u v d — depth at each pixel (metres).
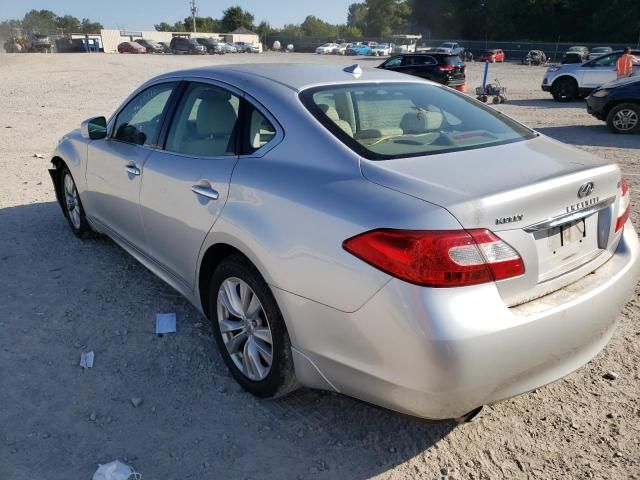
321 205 2.42
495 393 2.24
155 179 3.49
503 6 79.94
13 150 9.37
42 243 5.05
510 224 2.21
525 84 27.86
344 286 2.29
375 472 2.51
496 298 2.17
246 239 2.69
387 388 2.26
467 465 2.55
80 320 3.70
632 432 2.74
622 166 8.66
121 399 2.95
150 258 3.83
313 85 3.10
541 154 2.78
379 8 118.81
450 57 22.84
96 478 2.40
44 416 2.80
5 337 3.48
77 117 13.20
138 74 25.97
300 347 2.55
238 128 3.04
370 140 2.72
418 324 2.09
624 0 69.12
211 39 64.50
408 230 2.13
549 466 2.54
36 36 64.12
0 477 2.41
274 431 2.75
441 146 2.78
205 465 2.53
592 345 2.58
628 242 2.88
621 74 17.80
